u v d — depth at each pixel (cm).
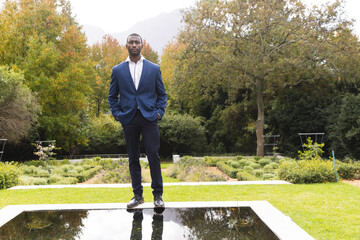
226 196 542
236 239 170
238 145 2633
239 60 1716
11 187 682
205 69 1834
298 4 1662
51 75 1995
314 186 660
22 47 1950
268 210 232
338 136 1505
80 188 659
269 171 1165
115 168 1246
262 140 1948
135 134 266
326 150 1903
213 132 2689
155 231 185
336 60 1627
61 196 559
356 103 1383
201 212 230
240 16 1728
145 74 261
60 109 2050
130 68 266
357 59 1573
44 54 1847
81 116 2338
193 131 2388
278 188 629
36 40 1869
